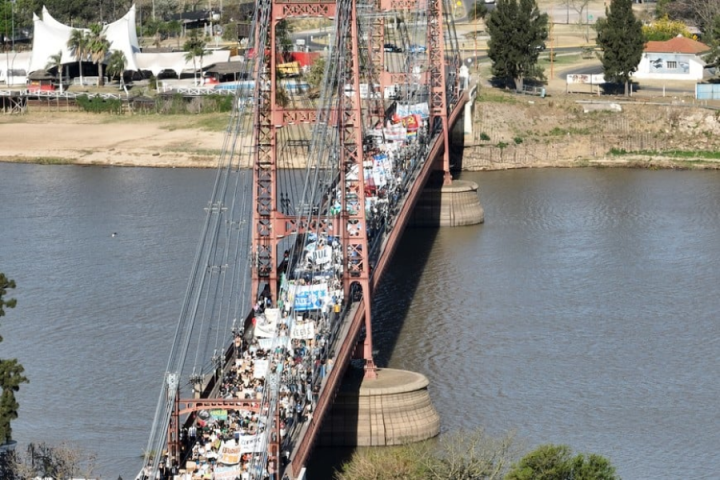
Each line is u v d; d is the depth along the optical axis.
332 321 164.75
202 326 198.50
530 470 134.00
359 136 176.50
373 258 190.00
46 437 160.62
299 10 178.25
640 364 188.75
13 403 137.75
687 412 171.75
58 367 183.88
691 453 160.25
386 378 169.62
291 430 137.50
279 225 175.62
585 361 189.88
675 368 187.50
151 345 192.38
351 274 174.50
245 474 127.06
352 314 168.75
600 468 135.88
